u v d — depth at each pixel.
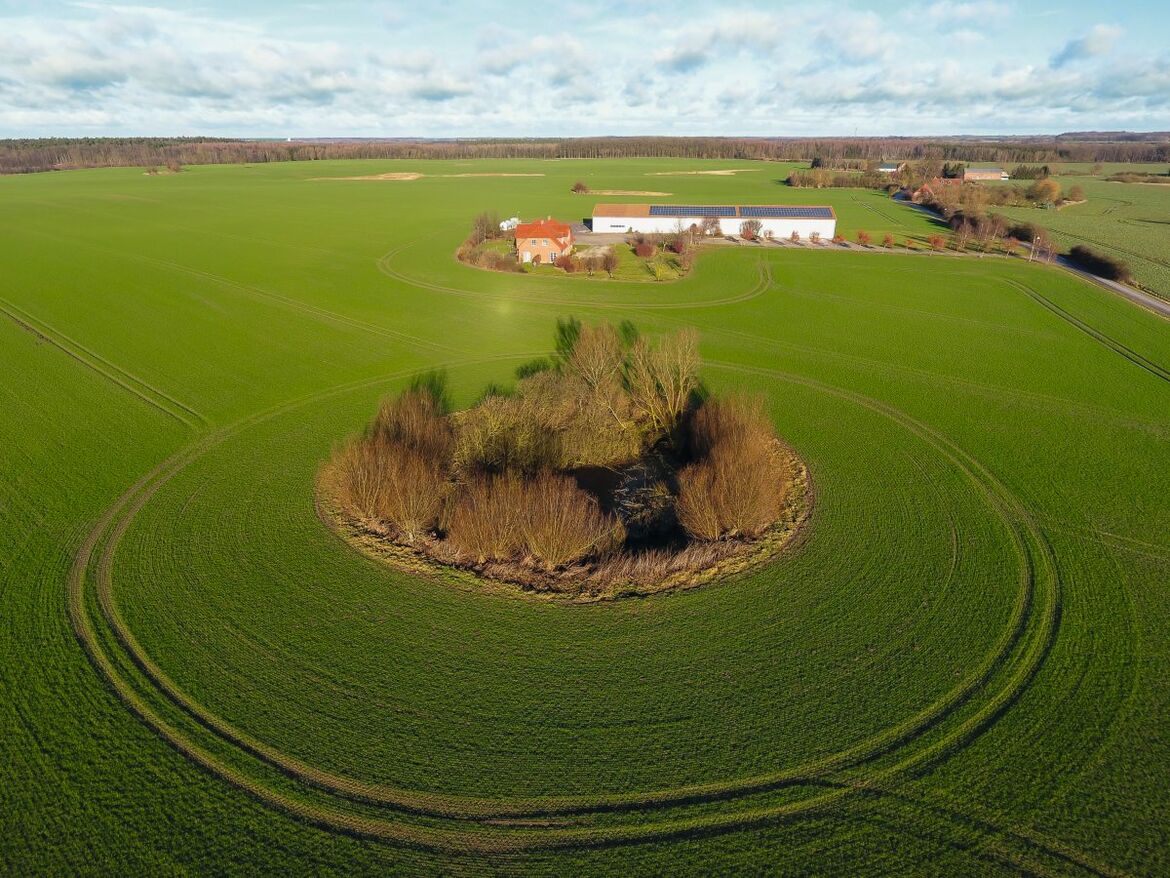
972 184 173.88
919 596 28.45
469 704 23.09
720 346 59.88
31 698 23.00
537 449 38.38
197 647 25.36
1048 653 25.39
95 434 41.88
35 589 28.09
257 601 27.78
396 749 21.44
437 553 31.17
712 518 32.47
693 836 18.94
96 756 21.00
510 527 30.50
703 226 116.69
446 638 26.08
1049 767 20.95
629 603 28.14
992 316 70.62
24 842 18.50
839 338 62.69
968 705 23.17
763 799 20.00
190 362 54.06
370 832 19.00
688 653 25.42
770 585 29.20
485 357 56.66
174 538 31.64
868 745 21.72
